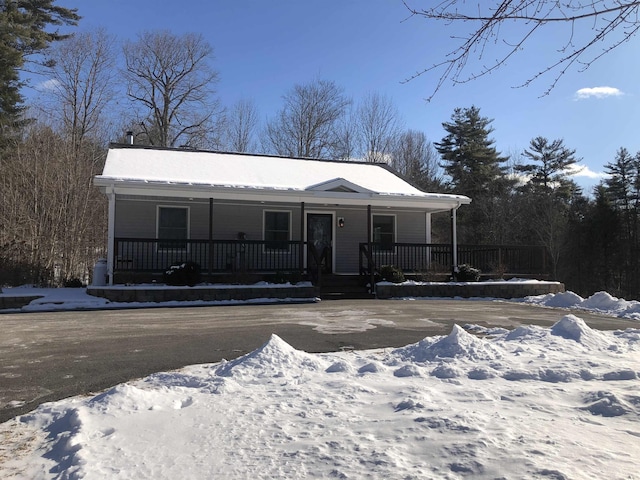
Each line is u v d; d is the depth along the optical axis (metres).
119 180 13.50
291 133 37.59
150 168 16.30
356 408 4.02
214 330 8.83
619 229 37.88
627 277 37.94
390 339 7.99
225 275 14.57
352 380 4.95
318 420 3.73
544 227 36.84
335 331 8.75
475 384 4.77
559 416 3.77
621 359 5.78
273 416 3.86
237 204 16.81
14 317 10.59
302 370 5.48
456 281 16.33
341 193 15.37
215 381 4.93
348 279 16.31
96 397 4.43
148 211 15.87
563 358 5.76
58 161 20.95
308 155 37.41
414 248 18.42
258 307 12.51
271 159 20.16
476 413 3.73
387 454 3.03
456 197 16.56
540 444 3.13
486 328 8.89
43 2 28.59
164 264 15.75
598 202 38.50
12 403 4.75
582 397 4.26
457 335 6.26
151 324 9.52
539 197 39.19
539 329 7.27
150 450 3.29
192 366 6.12
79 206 21.61
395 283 15.54
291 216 17.42
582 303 12.99
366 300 14.57
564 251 37.72
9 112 23.86
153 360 6.48
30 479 3.04
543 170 43.22
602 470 2.77
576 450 3.06
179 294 13.40
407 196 16.03
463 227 39.91
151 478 2.88
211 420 3.82
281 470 2.90
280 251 17.11
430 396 4.25
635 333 7.17
